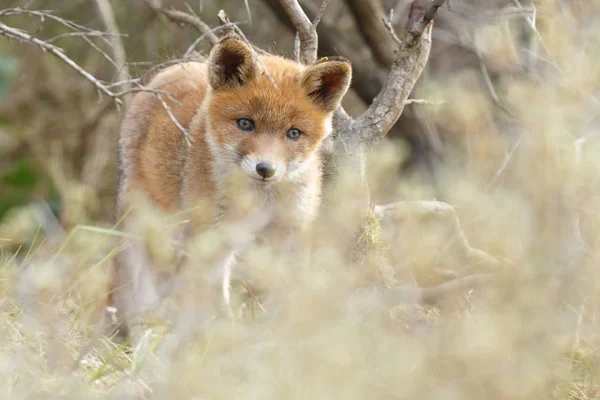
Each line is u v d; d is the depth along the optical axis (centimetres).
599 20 1048
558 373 697
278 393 585
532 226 769
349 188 893
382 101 980
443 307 825
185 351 717
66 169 1655
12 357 680
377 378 592
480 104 904
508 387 621
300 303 668
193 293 851
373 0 1494
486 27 1203
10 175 1580
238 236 930
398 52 976
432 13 922
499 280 716
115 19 1708
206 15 1733
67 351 732
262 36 1761
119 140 1161
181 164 1026
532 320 669
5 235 930
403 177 1352
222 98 977
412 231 827
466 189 791
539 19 1163
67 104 1731
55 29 1739
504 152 930
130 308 970
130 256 1021
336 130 1023
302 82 980
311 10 1542
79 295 914
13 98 1730
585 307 749
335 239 871
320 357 589
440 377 643
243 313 959
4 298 773
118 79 1395
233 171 956
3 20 1702
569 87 861
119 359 779
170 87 1087
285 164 953
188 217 995
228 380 629
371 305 705
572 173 764
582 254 754
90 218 1507
